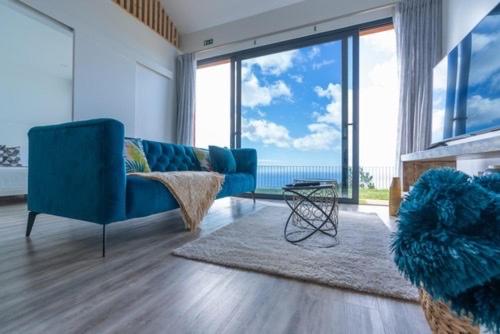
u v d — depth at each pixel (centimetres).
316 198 191
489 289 46
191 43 436
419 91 277
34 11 256
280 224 206
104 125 134
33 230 184
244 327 78
